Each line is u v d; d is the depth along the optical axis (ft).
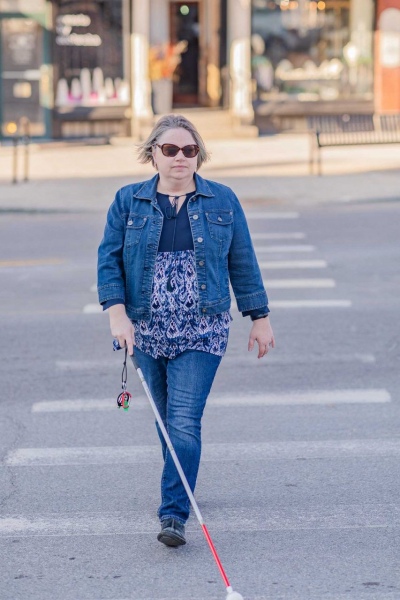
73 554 29.04
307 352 51.70
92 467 36.06
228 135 151.53
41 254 79.56
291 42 152.25
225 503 32.71
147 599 26.23
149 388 30.30
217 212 29.14
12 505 32.68
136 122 148.46
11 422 41.24
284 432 39.68
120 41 147.02
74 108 147.23
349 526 30.76
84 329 56.85
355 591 26.50
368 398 43.96
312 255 78.28
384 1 152.15
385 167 124.36
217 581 27.25
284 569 27.89
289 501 32.81
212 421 41.09
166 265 28.81
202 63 153.58
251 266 29.99
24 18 144.25
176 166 28.66
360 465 35.99
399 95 154.40
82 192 108.78
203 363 29.07
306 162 128.67
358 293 65.31
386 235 86.53
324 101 153.48
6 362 50.37
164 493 29.25
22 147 143.95
